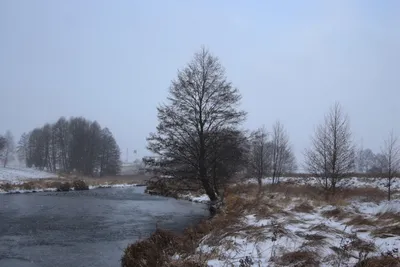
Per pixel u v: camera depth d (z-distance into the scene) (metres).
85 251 12.79
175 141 27.20
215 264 8.22
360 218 11.96
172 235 12.30
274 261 7.91
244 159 28.31
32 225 18.09
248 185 32.78
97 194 38.38
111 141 94.44
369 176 36.25
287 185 31.97
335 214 13.78
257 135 28.70
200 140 26.91
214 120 27.09
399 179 32.41
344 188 24.66
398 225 10.29
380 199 22.30
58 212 22.94
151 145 27.81
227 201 20.42
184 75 28.28
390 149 24.53
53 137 92.69
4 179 47.94
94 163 89.56
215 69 27.33
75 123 91.19
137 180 67.38
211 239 10.88
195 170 27.19
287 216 13.34
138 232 16.34
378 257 7.32
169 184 28.33
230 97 27.33
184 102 27.14
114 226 17.94
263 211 14.90
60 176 61.56
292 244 9.05
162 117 27.59
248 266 7.66
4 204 26.86
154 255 10.12
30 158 102.62
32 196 34.09
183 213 22.97
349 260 7.63
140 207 26.38
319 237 9.28
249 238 10.10
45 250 12.95
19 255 12.29
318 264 7.47
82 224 18.52
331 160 21.98
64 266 11.03
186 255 9.87
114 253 12.48
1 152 103.75
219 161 27.34
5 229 16.98
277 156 38.16
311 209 15.44
